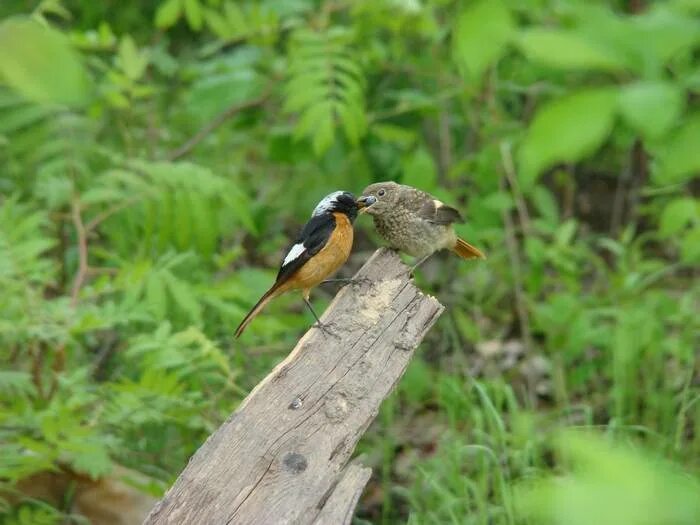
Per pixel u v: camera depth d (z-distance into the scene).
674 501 2.06
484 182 9.45
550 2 2.86
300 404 4.57
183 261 7.58
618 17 2.34
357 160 10.16
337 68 8.74
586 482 2.08
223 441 4.36
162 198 7.46
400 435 8.84
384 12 8.91
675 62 2.67
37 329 6.18
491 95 9.66
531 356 9.16
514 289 10.25
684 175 2.41
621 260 9.23
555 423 8.59
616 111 2.19
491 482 7.59
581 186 12.19
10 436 5.84
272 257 11.12
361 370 4.79
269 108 10.09
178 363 6.36
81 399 6.07
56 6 6.88
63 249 8.60
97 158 8.75
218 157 11.25
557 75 7.81
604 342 8.45
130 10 12.09
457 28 2.49
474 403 8.48
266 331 7.52
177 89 11.69
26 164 8.36
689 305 8.93
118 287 6.76
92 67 10.27
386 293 5.27
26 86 2.32
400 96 9.46
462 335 10.22
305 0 9.96
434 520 6.81
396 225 7.34
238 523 4.09
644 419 8.18
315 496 4.19
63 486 6.48
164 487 6.50
